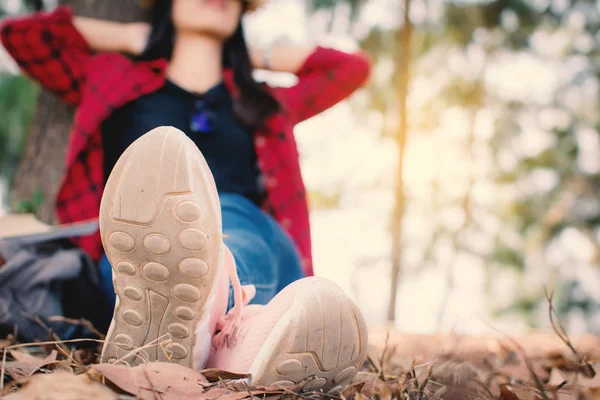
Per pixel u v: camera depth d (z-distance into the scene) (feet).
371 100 16.75
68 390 3.16
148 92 7.34
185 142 3.88
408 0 15.16
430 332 10.03
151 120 7.29
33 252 5.88
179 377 3.69
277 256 6.23
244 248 5.29
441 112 17.06
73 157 7.35
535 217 18.60
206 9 7.29
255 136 7.67
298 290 3.87
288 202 7.84
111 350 4.28
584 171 18.71
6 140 16.97
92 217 7.41
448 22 16.19
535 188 18.86
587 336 9.62
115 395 3.27
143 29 8.36
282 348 3.76
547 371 5.67
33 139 9.70
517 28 16.56
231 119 7.52
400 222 15.23
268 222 6.44
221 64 7.72
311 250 8.01
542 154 18.39
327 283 3.91
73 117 9.42
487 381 4.88
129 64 7.50
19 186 9.70
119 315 4.20
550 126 18.66
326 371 3.92
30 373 3.93
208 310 4.11
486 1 16.20
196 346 4.17
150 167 3.84
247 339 4.01
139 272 4.01
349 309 3.87
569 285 19.30
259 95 7.51
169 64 7.57
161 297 4.06
